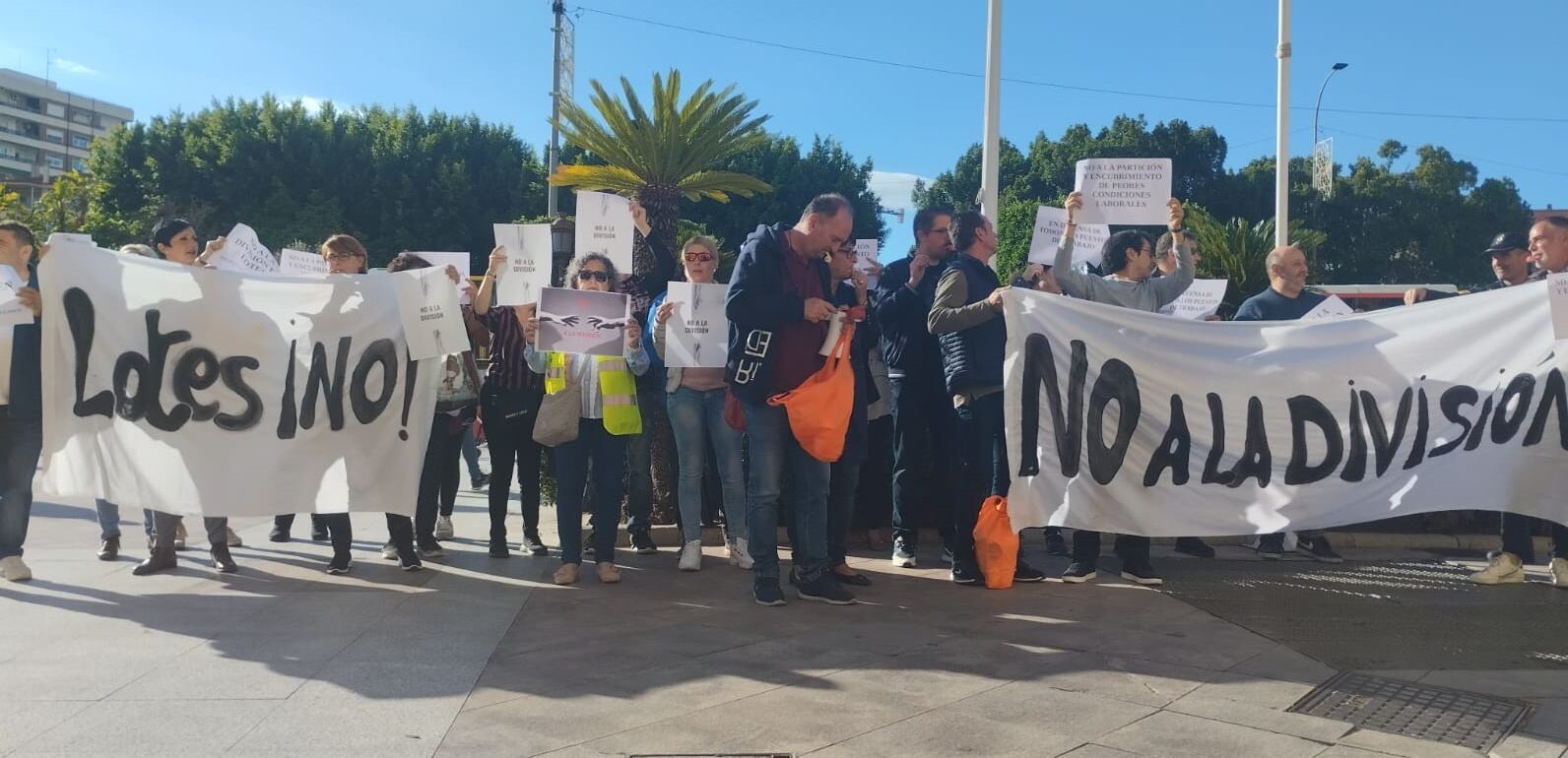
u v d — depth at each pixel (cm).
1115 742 333
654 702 370
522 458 667
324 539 723
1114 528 556
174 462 569
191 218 3850
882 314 619
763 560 523
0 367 573
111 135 4028
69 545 695
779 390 513
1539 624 492
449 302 572
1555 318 538
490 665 413
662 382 666
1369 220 5097
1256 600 541
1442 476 566
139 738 332
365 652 432
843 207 516
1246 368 568
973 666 414
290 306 582
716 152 2202
